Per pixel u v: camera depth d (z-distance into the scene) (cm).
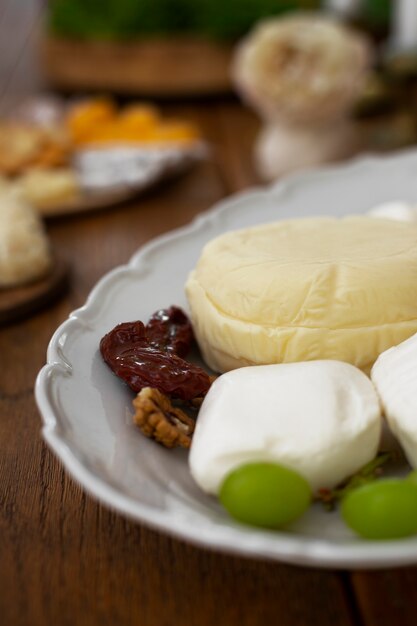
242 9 89
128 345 39
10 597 34
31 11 133
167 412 37
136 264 46
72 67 94
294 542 29
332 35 71
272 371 36
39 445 40
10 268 52
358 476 34
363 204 55
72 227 62
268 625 32
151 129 78
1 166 71
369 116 83
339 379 35
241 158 76
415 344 36
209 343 41
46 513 37
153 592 34
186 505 33
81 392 37
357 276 38
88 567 34
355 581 34
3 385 45
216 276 41
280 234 43
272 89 69
